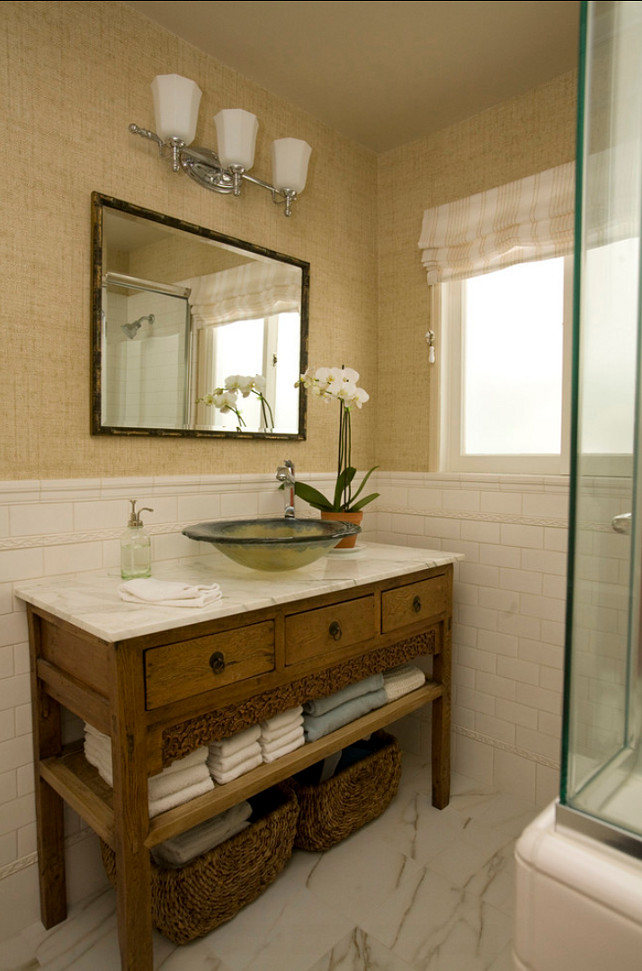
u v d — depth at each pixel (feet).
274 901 5.24
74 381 5.24
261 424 6.76
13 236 4.83
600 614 2.78
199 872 4.65
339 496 6.66
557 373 6.83
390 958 4.66
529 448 7.08
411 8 5.44
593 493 2.72
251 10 5.50
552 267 6.85
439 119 7.32
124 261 5.49
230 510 6.46
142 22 5.59
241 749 4.71
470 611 7.31
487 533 7.13
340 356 7.75
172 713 4.07
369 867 5.68
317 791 5.74
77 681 4.32
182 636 4.09
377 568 5.76
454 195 7.41
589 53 2.57
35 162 4.94
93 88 5.28
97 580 5.11
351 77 6.50
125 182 5.50
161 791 4.21
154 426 5.78
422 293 7.79
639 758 2.97
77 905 5.25
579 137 2.60
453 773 7.51
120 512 5.53
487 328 7.42
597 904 2.43
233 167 5.95
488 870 5.65
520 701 6.88
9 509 4.84
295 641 4.88
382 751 6.40
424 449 7.82
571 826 2.67
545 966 2.60
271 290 6.81
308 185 7.23
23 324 4.91
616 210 2.67
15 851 4.92
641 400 2.77
